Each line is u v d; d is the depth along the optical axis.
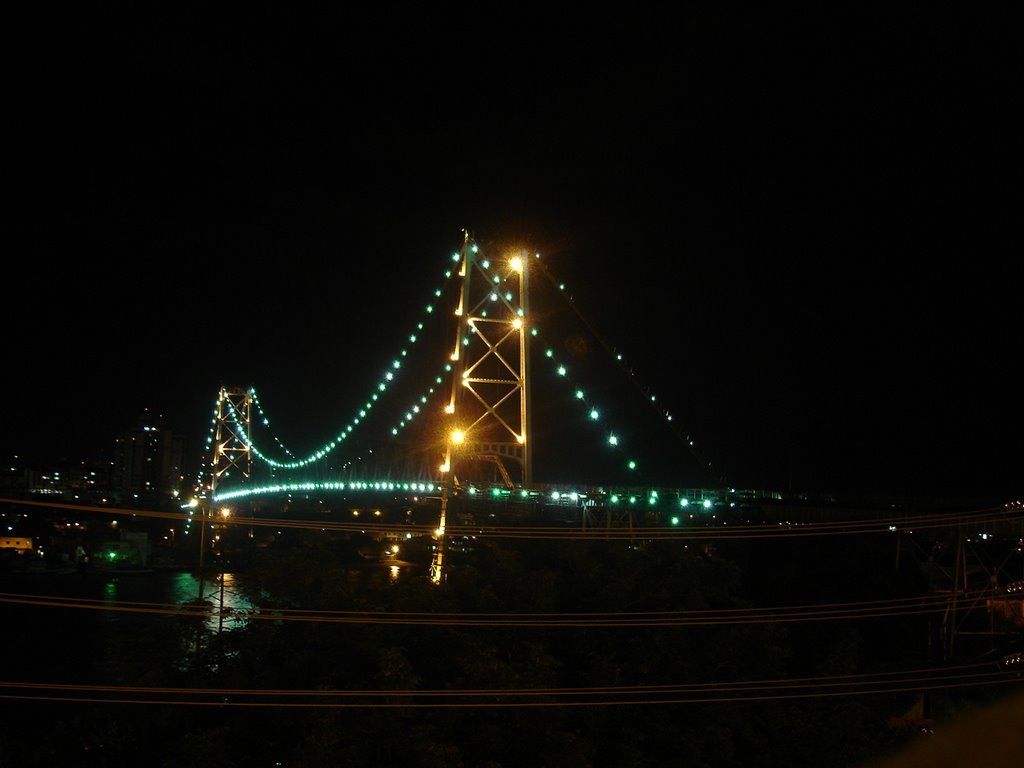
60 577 80.75
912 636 30.33
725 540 35.78
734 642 21.30
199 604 20.67
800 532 30.22
